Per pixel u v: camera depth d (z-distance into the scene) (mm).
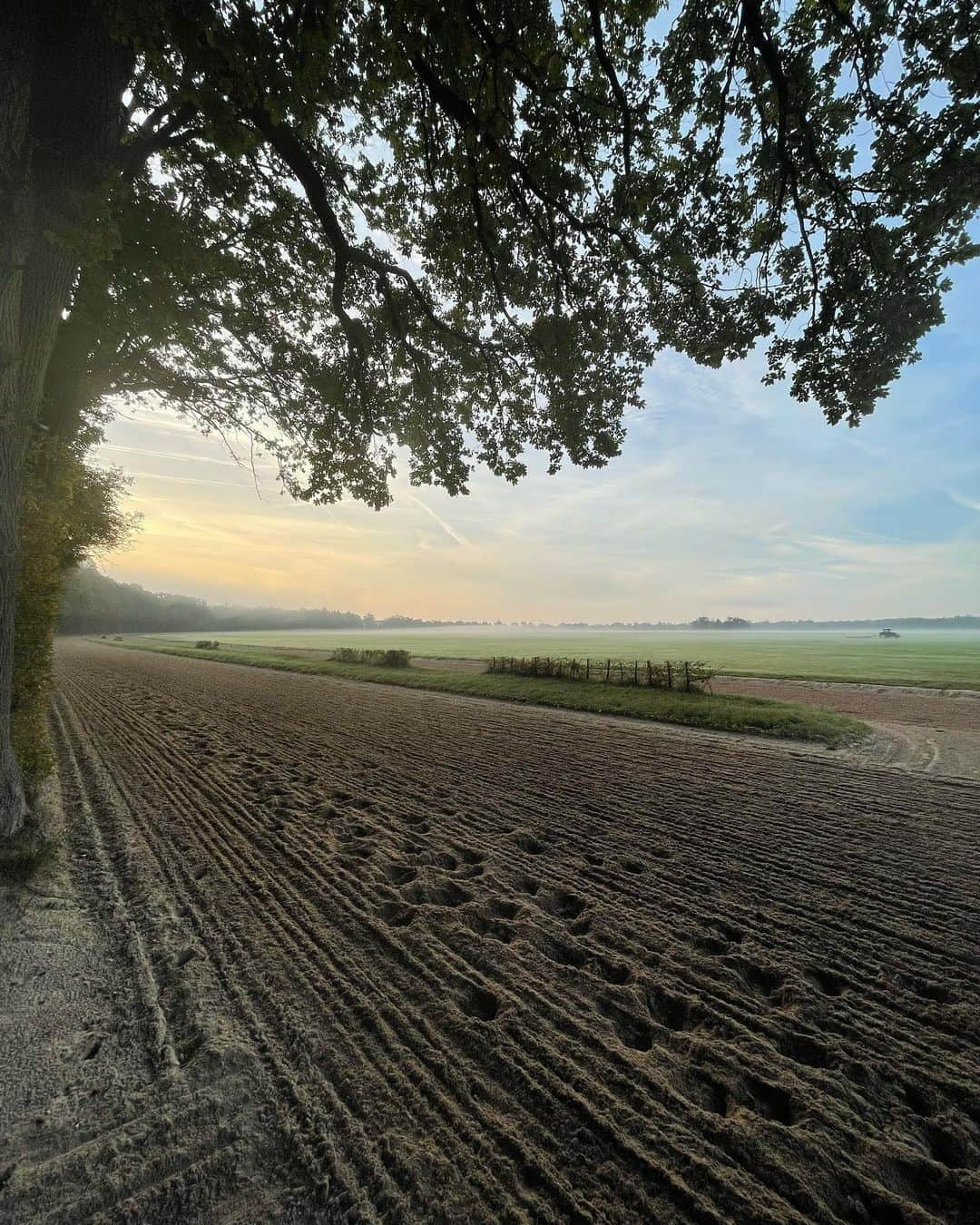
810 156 5098
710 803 6379
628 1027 2764
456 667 26609
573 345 7691
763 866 4723
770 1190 1902
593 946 3494
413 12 3650
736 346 6590
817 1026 2785
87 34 4195
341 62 4371
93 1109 2164
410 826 5660
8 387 4074
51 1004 2805
